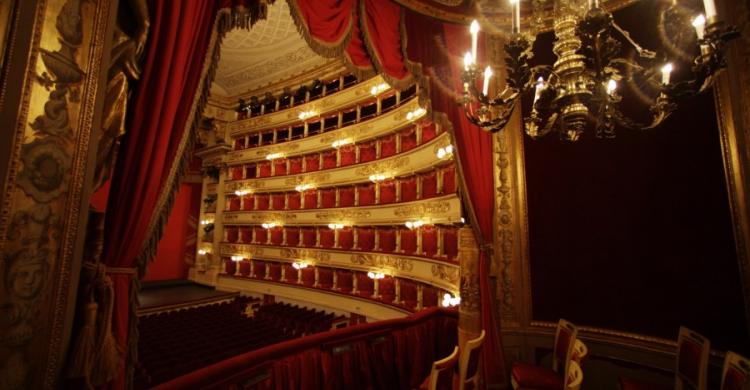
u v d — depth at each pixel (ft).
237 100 56.34
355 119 45.19
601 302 12.19
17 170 4.66
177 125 6.89
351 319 38.55
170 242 60.29
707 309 9.96
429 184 32.32
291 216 48.21
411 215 33.47
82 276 5.61
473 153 13.46
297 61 45.52
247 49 42.78
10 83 4.64
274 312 39.19
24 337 4.71
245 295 51.62
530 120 8.12
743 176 9.16
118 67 6.23
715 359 9.69
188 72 7.13
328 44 9.96
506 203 14.16
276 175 51.80
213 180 59.52
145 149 6.26
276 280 48.37
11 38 4.70
